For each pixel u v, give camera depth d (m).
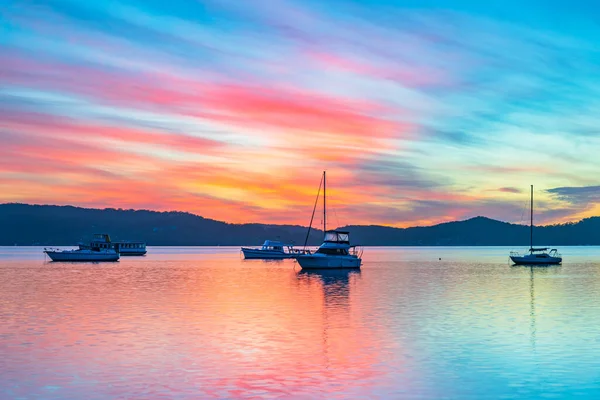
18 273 112.44
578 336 39.03
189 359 32.31
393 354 33.50
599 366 30.67
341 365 30.97
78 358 32.50
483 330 41.47
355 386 27.20
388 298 63.97
